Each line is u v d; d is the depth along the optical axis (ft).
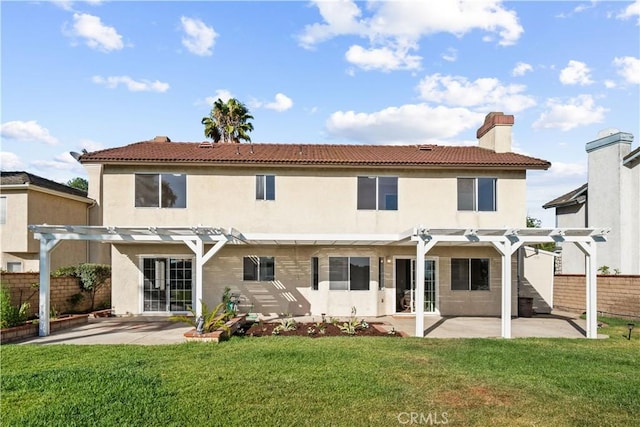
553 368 29.96
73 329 48.06
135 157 57.72
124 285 59.67
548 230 43.32
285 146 71.26
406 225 60.23
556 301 75.72
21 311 44.47
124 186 58.49
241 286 60.54
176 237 45.21
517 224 60.39
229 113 124.36
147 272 60.23
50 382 25.36
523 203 60.59
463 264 62.34
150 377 26.35
